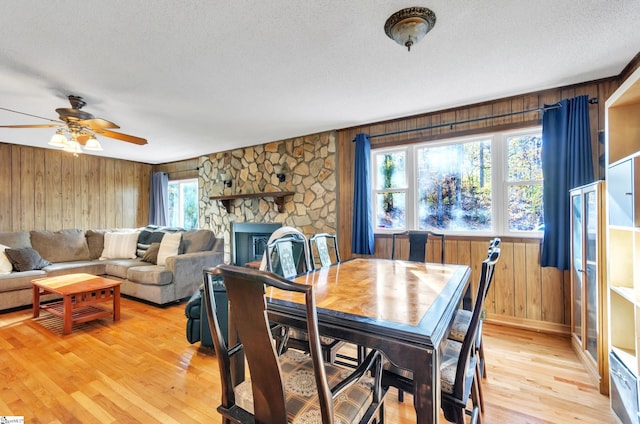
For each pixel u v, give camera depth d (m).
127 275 4.04
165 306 3.81
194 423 1.66
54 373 2.17
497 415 1.72
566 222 2.67
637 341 1.46
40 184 5.03
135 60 2.17
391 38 1.85
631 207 1.52
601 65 2.33
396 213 3.81
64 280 3.36
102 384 2.04
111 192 5.96
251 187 5.08
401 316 1.18
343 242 4.13
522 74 2.47
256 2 1.59
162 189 6.33
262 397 0.99
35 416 1.71
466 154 3.36
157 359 2.39
